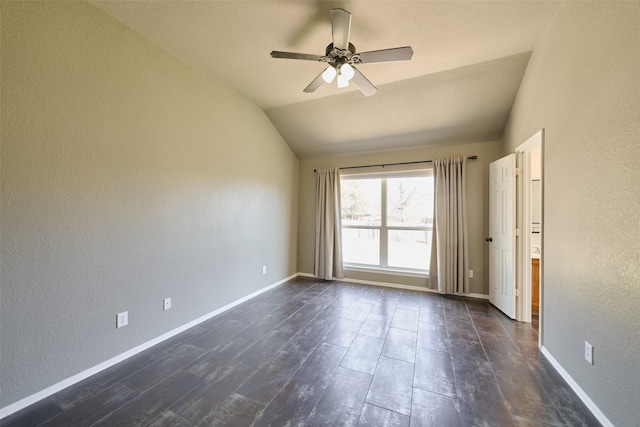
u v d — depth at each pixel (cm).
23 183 156
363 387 176
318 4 187
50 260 168
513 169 292
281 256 436
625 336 130
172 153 249
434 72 282
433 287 389
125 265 211
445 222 375
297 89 320
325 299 356
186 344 234
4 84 148
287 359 211
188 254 267
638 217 122
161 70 237
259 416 150
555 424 145
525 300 287
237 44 233
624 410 130
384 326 273
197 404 160
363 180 458
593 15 156
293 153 470
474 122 342
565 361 185
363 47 235
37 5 160
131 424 144
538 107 233
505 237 304
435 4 186
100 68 192
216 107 299
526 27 212
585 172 163
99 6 189
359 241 461
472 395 169
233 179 326
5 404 150
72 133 177
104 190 196
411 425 144
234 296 329
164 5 188
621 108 133
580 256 168
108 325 200
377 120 366
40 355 164
